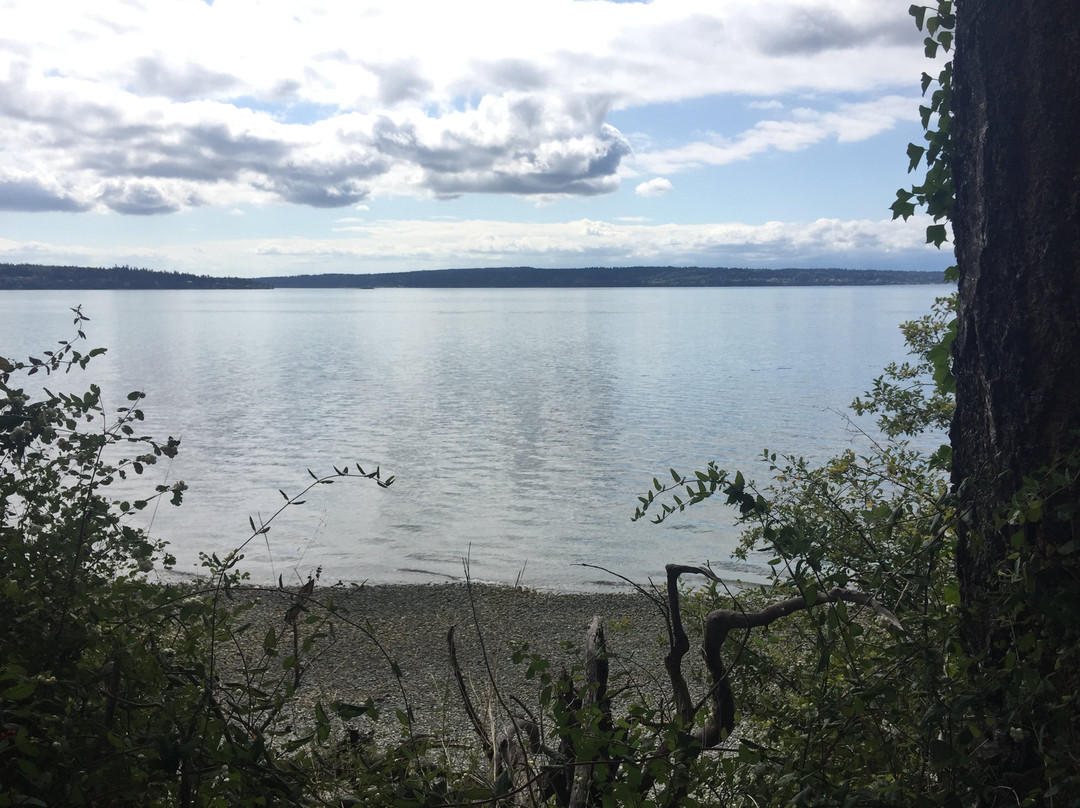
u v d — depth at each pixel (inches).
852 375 2475.4
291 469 1227.9
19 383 2178.9
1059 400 94.2
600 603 652.7
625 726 93.8
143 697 97.3
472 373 2645.2
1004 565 93.9
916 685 90.4
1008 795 87.9
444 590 689.0
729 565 754.2
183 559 730.2
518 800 102.6
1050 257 94.5
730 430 1541.6
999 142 98.7
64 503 113.7
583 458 1314.0
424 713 242.4
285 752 99.8
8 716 84.5
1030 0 95.7
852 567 122.4
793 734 100.5
